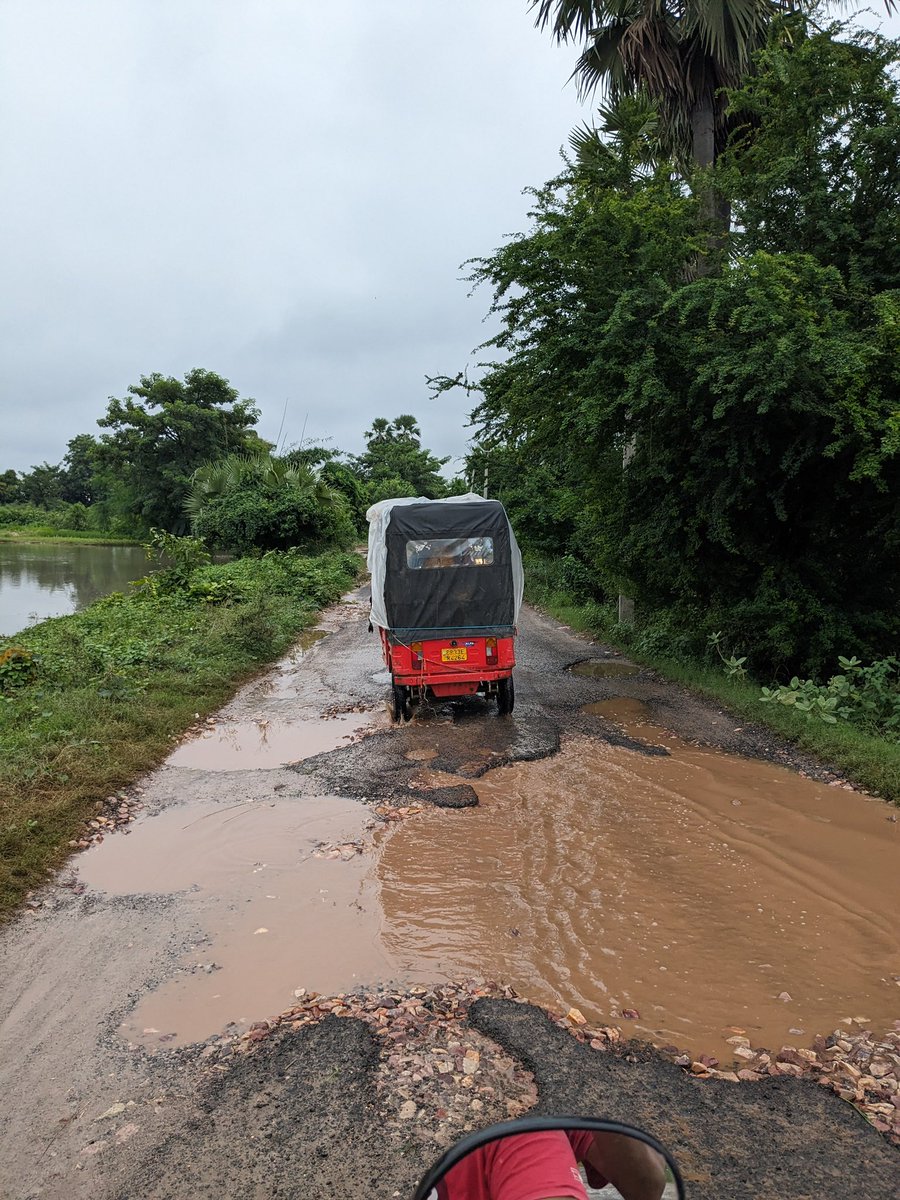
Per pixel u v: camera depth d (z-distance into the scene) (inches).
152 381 2172.7
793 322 341.7
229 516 1218.0
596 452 456.1
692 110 562.3
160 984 175.9
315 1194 116.4
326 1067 144.9
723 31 504.7
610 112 587.8
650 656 529.7
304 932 197.2
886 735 332.5
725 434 395.5
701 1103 133.2
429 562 389.1
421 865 233.9
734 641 462.3
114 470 2225.6
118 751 325.4
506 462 545.6
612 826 260.2
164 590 754.2
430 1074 141.9
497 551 391.5
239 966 182.4
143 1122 133.1
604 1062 144.6
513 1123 48.4
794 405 344.2
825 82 396.5
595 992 169.0
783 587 416.8
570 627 702.5
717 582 454.6
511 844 247.4
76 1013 165.8
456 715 402.0
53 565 1534.2
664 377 390.9
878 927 195.2
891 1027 155.6
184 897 217.5
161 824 268.2
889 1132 126.0
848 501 403.2
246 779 311.6
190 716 393.1
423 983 173.6
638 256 394.9
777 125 417.7
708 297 366.6
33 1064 149.9
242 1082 141.9
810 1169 118.1
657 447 424.5
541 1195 45.3
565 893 215.2
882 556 414.3
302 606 788.6
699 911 204.7
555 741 350.6
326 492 1342.3
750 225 420.5
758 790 291.0
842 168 399.9
